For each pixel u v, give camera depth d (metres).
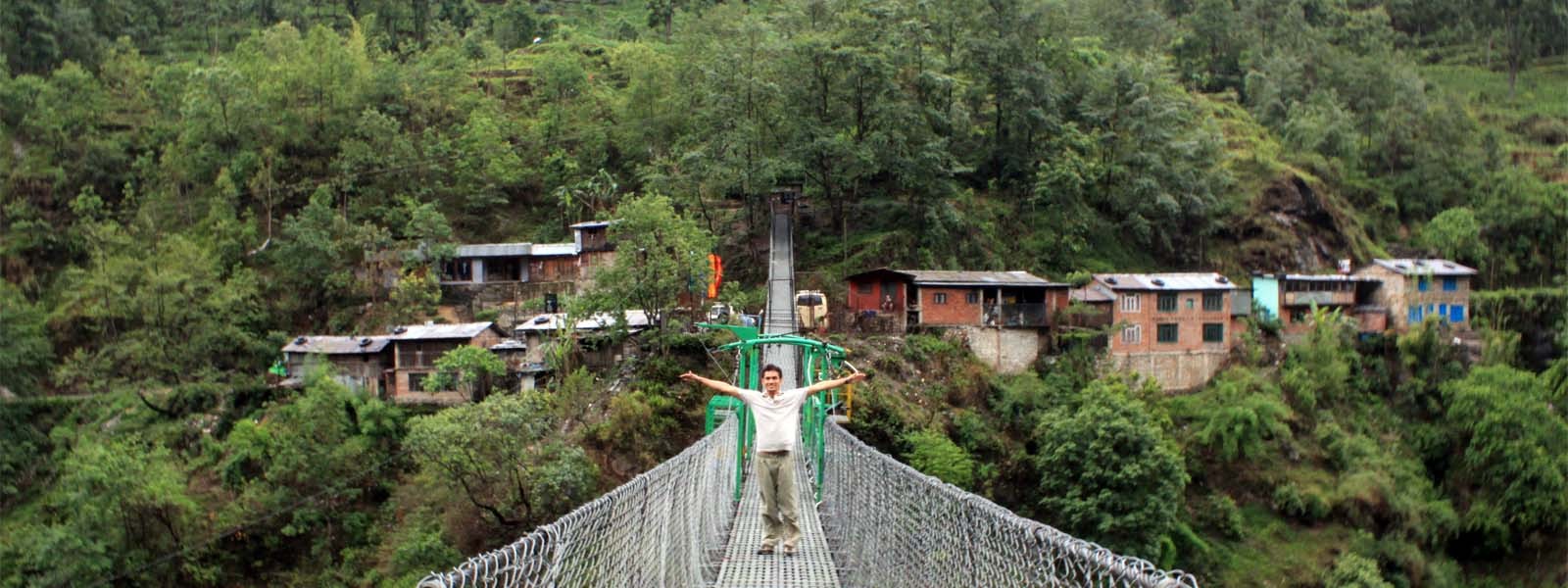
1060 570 3.38
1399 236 52.97
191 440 33.16
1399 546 30.86
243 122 49.53
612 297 33.00
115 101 55.44
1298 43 68.31
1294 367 38.25
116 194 50.09
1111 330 36.78
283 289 42.03
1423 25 82.56
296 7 68.06
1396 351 40.72
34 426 35.75
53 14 57.84
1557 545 31.67
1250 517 31.47
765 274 41.19
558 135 54.72
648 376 31.42
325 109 52.22
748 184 42.19
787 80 45.44
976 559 4.43
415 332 35.78
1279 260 47.44
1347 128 56.66
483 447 25.39
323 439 30.12
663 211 33.66
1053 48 51.88
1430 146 56.84
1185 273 41.59
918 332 35.69
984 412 32.94
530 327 35.47
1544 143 64.75
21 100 51.50
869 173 43.41
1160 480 26.11
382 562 26.64
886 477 6.72
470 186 49.38
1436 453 35.94
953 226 42.94
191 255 39.81
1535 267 50.53
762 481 8.01
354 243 42.72
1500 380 36.12
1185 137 50.94
